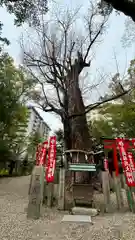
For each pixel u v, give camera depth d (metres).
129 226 2.78
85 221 3.08
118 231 2.59
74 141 5.75
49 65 6.07
